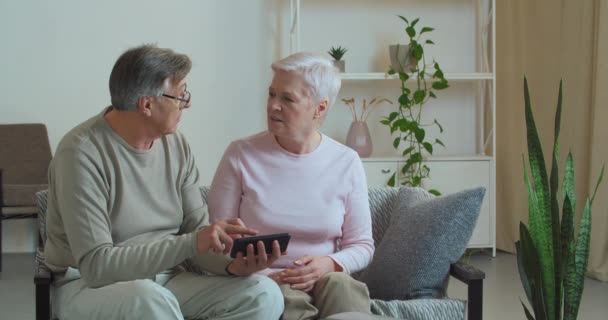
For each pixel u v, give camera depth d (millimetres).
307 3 4352
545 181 1887
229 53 4363
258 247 1673
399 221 2062
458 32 4434
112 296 1601
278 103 1921
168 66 1730
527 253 1866
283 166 1978
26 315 3070
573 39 3686
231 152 2008
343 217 2027
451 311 1823
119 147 1771
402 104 4047
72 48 4293
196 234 1657
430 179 4051
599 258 3539
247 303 1693
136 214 1783
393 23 4395
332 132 4418
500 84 4281
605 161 3447
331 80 1955
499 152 4309
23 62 4277
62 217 1700
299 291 1804
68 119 4320
